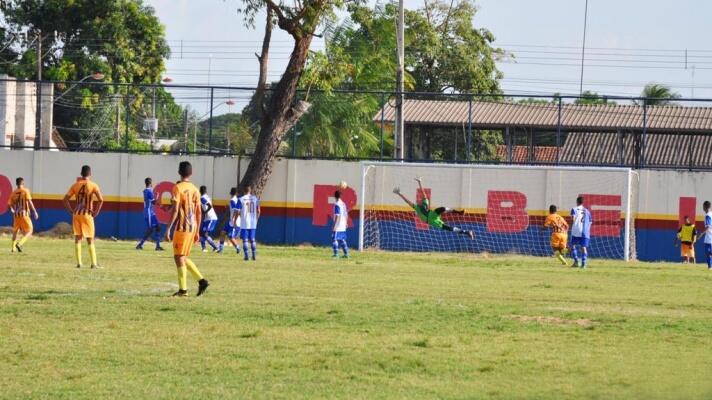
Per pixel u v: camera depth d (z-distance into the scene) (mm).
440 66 134750
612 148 105812
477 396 23031
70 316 32906
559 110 86812
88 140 118438
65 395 22594
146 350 27719
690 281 55688
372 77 110625
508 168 84250
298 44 87312
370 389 23547
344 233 70562
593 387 24078
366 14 98250
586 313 37719
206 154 89500
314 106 106438
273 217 89125
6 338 29078
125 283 43719
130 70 137125
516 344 29984
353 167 88375
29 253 62125
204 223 71750
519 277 55500
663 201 86312
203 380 24266
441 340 30250
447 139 107750
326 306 37312
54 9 135625
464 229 87312
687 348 29922
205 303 36844
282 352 27797
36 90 100562
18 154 90188
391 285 47281
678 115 97812
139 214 89688
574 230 68125
